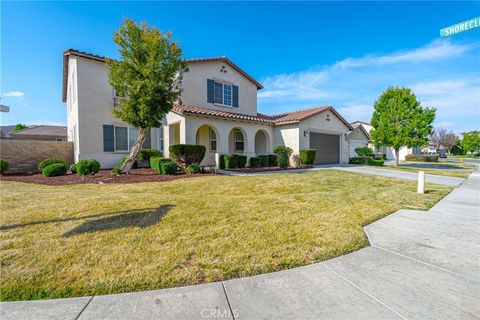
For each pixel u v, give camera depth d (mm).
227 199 6809
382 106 21812
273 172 13805
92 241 3879
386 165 23547
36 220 4855
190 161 13055
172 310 2291
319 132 20375
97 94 15469
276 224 4770
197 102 17047
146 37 10773
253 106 20812
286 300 2445
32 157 15898
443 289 2639
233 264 3193
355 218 5234
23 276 2896
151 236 4102
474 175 15406
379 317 2180
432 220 5285
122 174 11945
